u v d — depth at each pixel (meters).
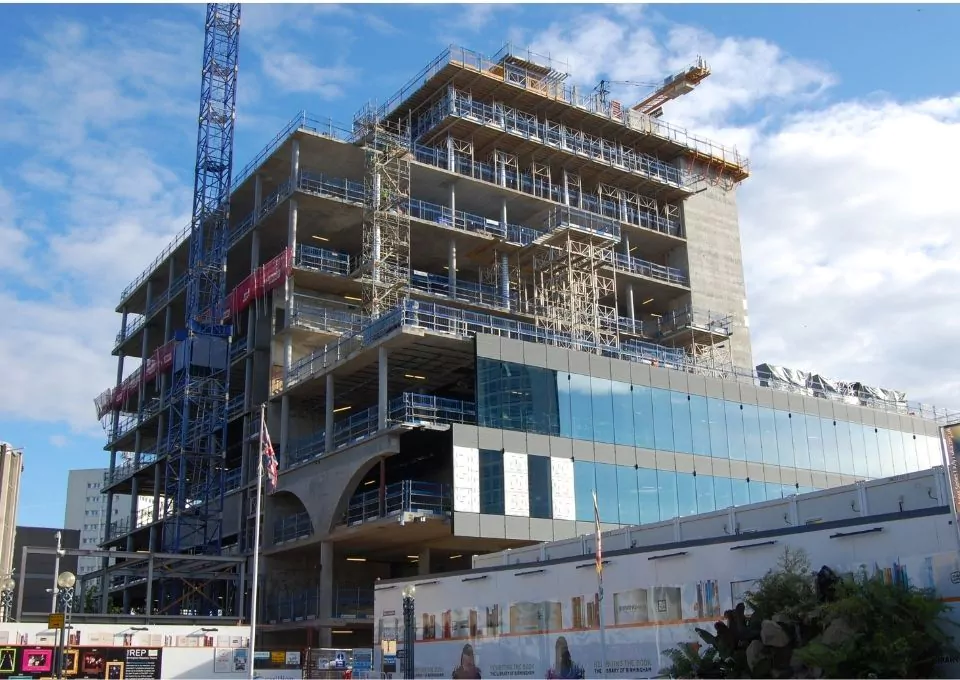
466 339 64.56
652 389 70.44
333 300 82.94
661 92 107.50
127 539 102.62
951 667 27.23
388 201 79.38
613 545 45.09
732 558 34.97
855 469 79.81
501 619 44.12
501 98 89.38
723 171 104.06
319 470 68.94
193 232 98.25
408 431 62.41
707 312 96.75
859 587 28.53
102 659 48.41
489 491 60.62
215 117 103.56
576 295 82.25
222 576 65.88
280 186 82.19
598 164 92.75
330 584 66.25
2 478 97.75
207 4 107.62
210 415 89.38
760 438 75.00
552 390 65.50
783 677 28.44
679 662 32.19
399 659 48.81
